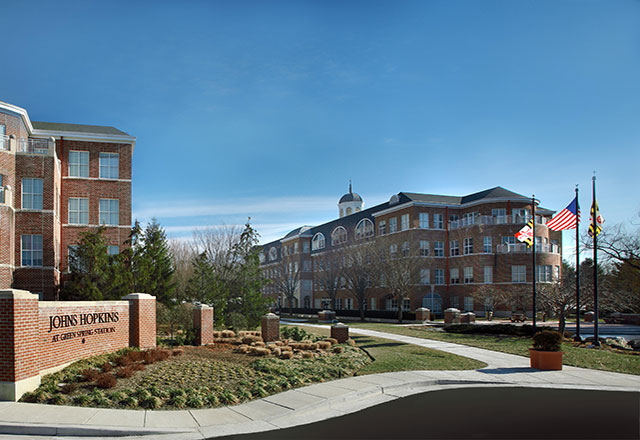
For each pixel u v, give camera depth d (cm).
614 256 3114
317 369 1534
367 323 4216
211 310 2031
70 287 2766
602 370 1706
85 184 3544
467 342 2377
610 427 985
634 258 3159
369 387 1338
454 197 5816
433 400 1246
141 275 2734
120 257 2773
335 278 5922
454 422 1025
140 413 1049
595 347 2234
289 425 1008
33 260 2952
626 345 2367
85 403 1089
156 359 1509
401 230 5538
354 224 6500
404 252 5059
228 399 1169
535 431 955
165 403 1125
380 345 2227
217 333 2319
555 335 1703
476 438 909
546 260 4956
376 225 6050
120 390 1173
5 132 3042
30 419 976
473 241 5159
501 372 1627
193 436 936
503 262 4966
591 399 1262
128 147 3675
